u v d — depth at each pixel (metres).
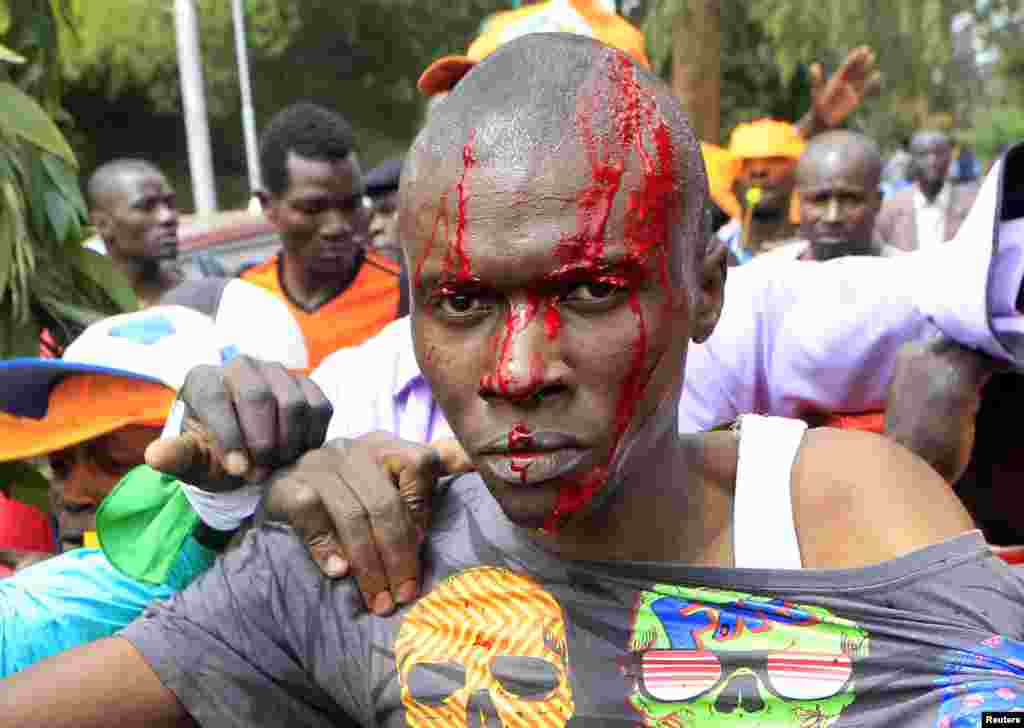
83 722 1.18
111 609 1.50
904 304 1.65
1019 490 1.69
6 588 1.56
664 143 1.03
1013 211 1.47
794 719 1.07
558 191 0.98
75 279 2.41
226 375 1.25
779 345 1.74
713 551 1.15
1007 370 1.53
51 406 1.80
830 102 4.98
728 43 12.10
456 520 1.23
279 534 1.24
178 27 11.44
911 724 1.04
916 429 1.54
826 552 1.13
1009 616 1.07
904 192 6.90
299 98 23.06
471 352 1.03
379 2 22.80
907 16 8.95
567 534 1.14
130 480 1.40
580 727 1.11
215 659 1.21
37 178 2.24
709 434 1.23
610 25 2.31
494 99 1.02
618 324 1.01
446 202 1.01
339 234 3.60
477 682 1.15
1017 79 21.64
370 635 1.19
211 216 6.98
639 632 1.12
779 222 4.75
